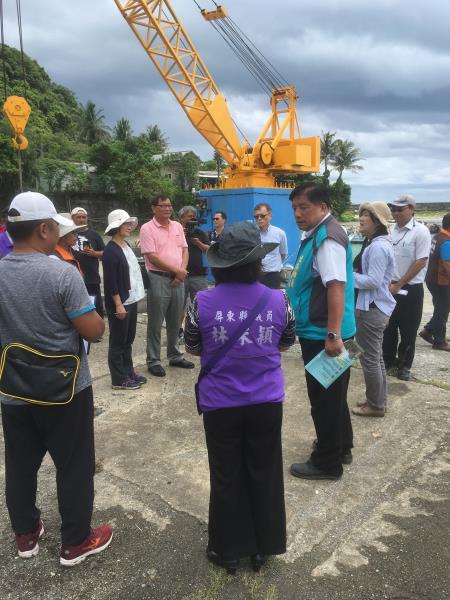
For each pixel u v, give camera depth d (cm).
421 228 453
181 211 592
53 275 200
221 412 208
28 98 5031
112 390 447
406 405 410
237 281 205
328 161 6000
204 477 303
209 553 230
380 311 362
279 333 211
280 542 222
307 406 411
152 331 484
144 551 238
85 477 224
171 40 1399
